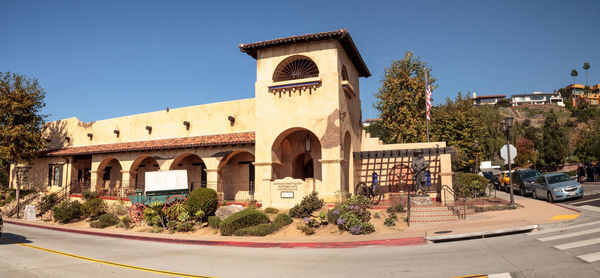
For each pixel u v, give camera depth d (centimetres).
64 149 3172
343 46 2128
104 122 3011
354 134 2297
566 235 1115
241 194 2498
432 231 1330
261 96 2097
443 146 2241
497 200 2188
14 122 2967
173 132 2666
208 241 1455
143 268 994
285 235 1494
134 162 2686
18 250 1312
